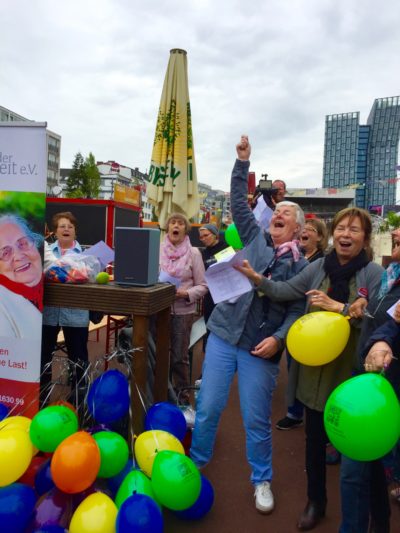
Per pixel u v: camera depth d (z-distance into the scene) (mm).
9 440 1928
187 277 3633
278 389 4520
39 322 2393
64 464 1792
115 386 2229
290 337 2072
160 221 5156
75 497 2002
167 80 5078
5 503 1794
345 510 1942
